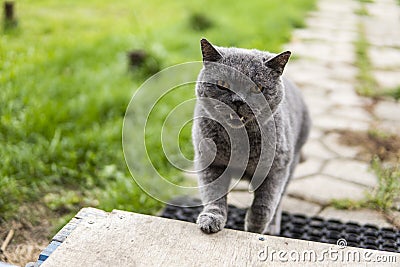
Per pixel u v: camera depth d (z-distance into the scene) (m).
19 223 3.02
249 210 2.56
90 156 3.66
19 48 5.25
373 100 5.06
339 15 8.80
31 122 3.84
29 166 3.44
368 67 6.07
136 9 7.71
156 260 1.97
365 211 3.22
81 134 3.87
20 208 3.13
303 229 3.01
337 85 5.41
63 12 7.29
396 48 6.96
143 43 5.65
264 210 2.47
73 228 2.25
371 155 3.94
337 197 3.37
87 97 4.38
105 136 3.87
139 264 1.95
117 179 3.46
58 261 1.94
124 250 2.02
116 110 4.32
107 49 5.66
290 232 2.99
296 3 9.10
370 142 4.15
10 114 3.95
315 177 3.62
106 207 3.16
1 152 3.48
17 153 3.49
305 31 7.57
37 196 3.27
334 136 4.25
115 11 7.66
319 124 4.46
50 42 5.62
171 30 6.66
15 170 3.42
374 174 3.62
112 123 4.11
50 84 4.51
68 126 3.97
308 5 9.20
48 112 4.01
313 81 5.50
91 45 5.69
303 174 3.66
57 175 3.45
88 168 3.57
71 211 3.18
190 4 8.34
